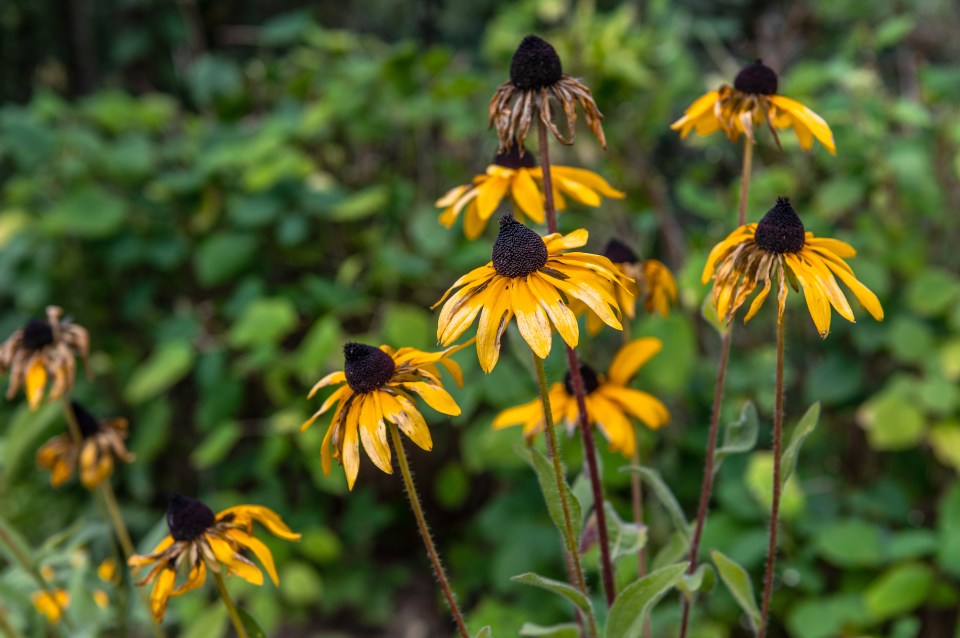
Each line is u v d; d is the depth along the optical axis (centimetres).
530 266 119
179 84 512
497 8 478
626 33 354
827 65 326
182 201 376
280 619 371
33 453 340
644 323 279
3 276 379
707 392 319
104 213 354
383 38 514
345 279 357
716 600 293
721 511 307
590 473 153
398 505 393
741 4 392
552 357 203
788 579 296
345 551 379
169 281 395
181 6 495
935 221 341
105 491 198
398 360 132
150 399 376
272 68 405
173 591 140
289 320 323
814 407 142
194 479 410
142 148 363
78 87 516
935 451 337
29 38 499
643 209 340
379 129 363
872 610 275
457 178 373
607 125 338
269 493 361
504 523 320
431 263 348
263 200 349
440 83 349
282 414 343
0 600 217
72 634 197
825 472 338
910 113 310
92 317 390
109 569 200
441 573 136
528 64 139
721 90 153
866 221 321
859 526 289
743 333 347
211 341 372
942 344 307
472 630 268
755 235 129
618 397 172
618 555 163
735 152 370
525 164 166
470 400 296
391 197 360
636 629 139
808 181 335
